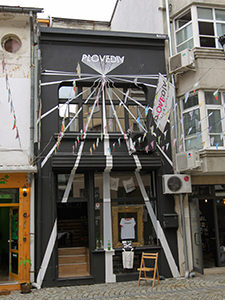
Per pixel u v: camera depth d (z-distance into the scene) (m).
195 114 10.15
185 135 10.36
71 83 10.10
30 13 9.52
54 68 9.99
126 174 10.04
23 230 8.88
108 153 9.84
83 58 10.23
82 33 10.23
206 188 10.62
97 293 8.05
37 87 9.59
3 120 9.30
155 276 9.47
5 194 9.10
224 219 10.82
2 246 12.19
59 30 10.09
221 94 10.26
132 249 9.42
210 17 10.78
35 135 9.37
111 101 10.34
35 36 9.84
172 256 9.66
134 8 13.48
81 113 10.09
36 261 8.89
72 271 9.61
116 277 9.22
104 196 9.72
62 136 8.87
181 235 9.80
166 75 10.72
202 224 11.10
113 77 10.32
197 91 10.08
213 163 9.60
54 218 9.15
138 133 10.02
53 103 9.80
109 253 9.31
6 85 9.48
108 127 10.17
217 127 10.02
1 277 9.34
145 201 9.98
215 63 10.22
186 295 7.59
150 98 10.48
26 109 9.51
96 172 9.82
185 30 10.77
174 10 11.02
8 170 8.63
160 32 11.00
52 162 9.16
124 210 9.83
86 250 9.82
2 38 9.73
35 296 7.89
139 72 10.55
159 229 9.77
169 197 9.96
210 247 10.83
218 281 8.84
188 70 10.24
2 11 9.45
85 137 9.75
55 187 9.45
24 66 9.72
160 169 10.05
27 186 9.08
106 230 9.53
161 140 10.23
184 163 9.64
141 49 10.72
